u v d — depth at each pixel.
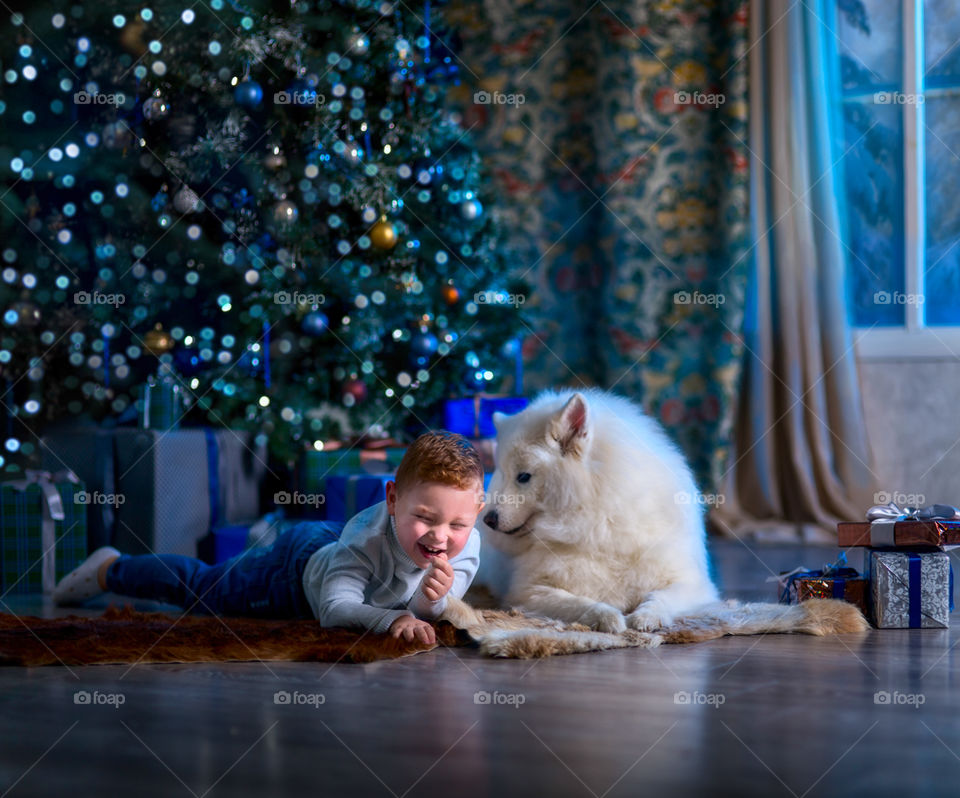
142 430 4.09
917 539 2.82
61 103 5.53
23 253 5.49
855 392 5.43
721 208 5.69
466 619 2.49
